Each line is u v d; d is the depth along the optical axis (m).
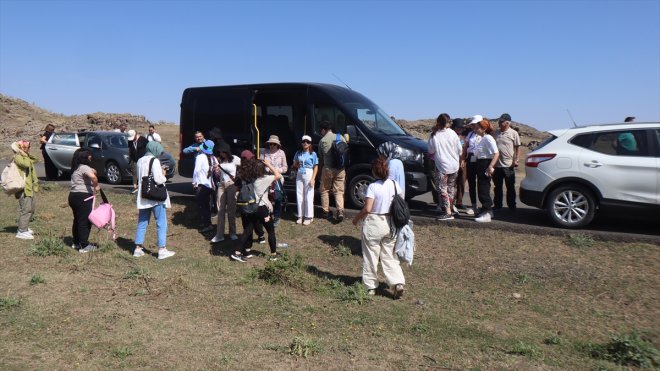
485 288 6.98
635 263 7.28
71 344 5.06
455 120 10.45
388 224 6.59
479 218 9.00
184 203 11.61
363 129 10.05
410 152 9.77
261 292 6.79
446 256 8.06
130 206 11.91
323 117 10.45
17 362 4.63
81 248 8.54
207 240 9.47
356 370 4.66
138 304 6.25
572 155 8.38
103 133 16.38
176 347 5.05
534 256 7.78
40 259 8.05
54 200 12.86
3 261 7.91
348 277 7.50
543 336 5.57
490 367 4.79
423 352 5.09
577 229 8.38
